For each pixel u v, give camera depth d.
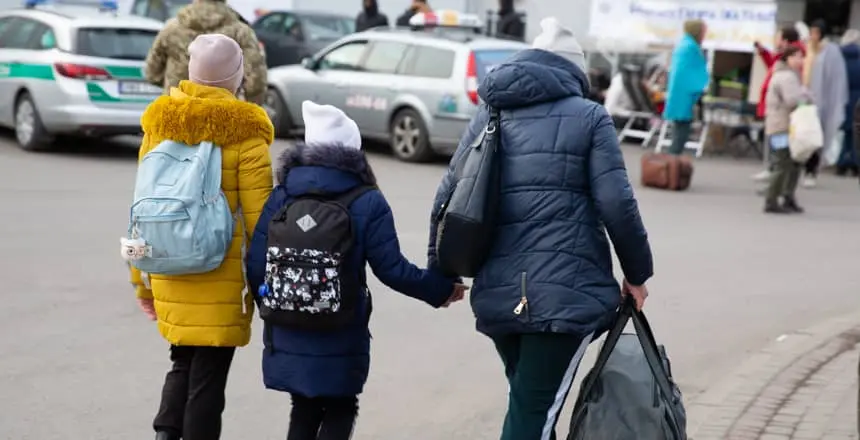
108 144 21.58
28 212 14.74
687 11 24.88
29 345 9.43
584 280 5.64
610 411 5.69
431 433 7.86
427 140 21.09
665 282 12.61
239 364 9.20
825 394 8.73
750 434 7.79
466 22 23.00
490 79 5.78
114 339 9.68
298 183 5.93
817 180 22.69
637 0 25.36
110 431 7.63
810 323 11.11
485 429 7.98
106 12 20.61
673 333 10.58
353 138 6.11
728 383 9.09
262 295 5.88
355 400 6.27
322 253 5.73
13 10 20.83
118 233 13.75
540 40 5.86
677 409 5.79
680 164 19.98
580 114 5.68
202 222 6.00
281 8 32.47
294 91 23.19
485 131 5.77
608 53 27.30
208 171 6.10
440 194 5.98
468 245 5.64
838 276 13.34
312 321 5.79
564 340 5.67
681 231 15.86
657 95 25.75
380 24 27.72
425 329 10.42
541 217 5.66
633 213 5.57
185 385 6.55
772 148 17.77
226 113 6.14
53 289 11.14
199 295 6.18
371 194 5.95
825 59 23.06
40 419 7.79
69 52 19.17
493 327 5.75
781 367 9.51
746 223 16.86
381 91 21.69
